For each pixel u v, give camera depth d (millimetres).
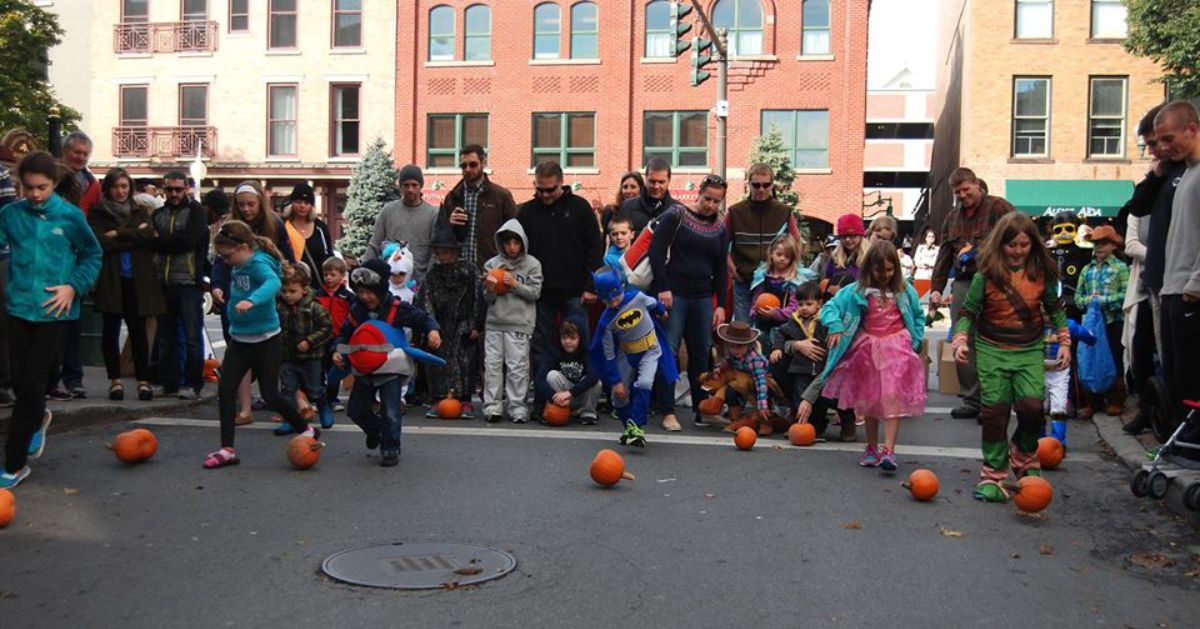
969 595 4949
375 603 4707
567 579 5082
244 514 6215
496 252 10445
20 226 6680
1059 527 6156
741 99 35781
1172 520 6289
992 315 6812
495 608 4664
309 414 9344
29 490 6715
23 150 8969
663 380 9188
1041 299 6820
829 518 6277
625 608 4695
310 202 10656
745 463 7820
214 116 38219
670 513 6340
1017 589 5051
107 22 38750
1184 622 4648
